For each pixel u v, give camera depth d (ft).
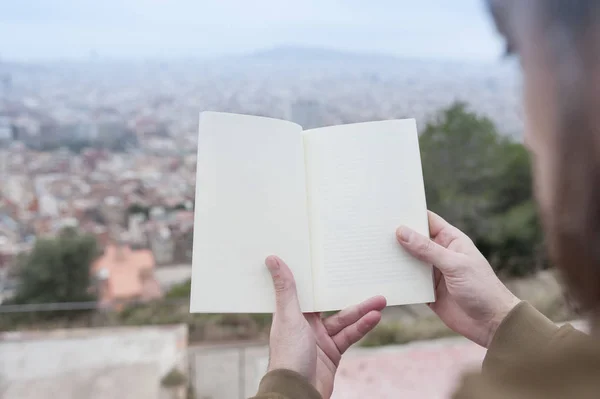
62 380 4.94
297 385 1.39
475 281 1.70
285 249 1.77
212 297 1.70
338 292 1.79
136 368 5.19
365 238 1.82
